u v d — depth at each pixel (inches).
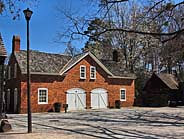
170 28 427.8
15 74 1434.5
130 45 1742.1
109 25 445.4
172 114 1193.4
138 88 2108.8
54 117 1113.4
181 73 2181.3
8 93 1528.1
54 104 1435.8
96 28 437.1
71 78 1517.0
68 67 1491.1
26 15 620.4
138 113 1268.5
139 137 576.4
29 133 628.4
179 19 423.5
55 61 1547.7
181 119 981.8
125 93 1752.0
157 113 1256.8
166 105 1854.1
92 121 940.0
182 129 709.3
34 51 1537.9
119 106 1657.2
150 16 424.2
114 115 1181.1
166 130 689.6
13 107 1444.4
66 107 1405.0
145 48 1604.3
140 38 1489.9
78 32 455.2
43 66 1453.0
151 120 955.3
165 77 2007.9
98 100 1617.9
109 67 1750.7
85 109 1551.4
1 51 870.4
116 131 673.0
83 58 1571.1
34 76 1392.7
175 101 1862.7
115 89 1702.8
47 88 1427.2
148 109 1545.3
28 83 630.5
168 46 514.9
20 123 886.4
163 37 473.7
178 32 396.8
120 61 1894.7
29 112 634.8
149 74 2208.4
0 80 859.4
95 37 441.1
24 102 1363.2
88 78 1584.6
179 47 488.7
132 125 809.5
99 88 1626.5
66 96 1489.9
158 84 1983.3
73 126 791.7
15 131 672.4
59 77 1473.9
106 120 970.7
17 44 1475.1
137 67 2129.7
